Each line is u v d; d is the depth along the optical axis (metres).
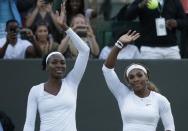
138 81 12.48
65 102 12.87
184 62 17.30
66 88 13.04
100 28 18.23
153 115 12.47
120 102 12.73
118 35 17.94
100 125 17.27
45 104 12.88
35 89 13.03
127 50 17.66
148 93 12.68
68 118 12.84
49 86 13.02
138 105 12.52
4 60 17.14
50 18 17.94
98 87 17.23
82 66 13.27
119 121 17.25
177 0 17.97
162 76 17.33
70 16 17.84
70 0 17.83
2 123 15.61
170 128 12.73
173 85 17.34
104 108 17.25
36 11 17.92
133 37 12.88
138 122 12.45
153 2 17.48
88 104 17.25
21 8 18.55
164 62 17.31
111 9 21.70
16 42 17.41
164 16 17.77
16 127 17.23
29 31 17.28
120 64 17.17
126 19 18.05
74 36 13.30
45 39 17.31
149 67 17.28
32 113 12.98
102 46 18.14
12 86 17.20
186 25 17.86
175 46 17.78
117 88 12.79
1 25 17.89
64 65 13.06
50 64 12.99
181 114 17.36
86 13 18.47
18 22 18.00
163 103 12.66
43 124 12.88
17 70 17.16
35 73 17.16
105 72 12.84
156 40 17.66
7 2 18.06
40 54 17.30
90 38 17.50
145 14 17.66
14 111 17.23
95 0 22.00
